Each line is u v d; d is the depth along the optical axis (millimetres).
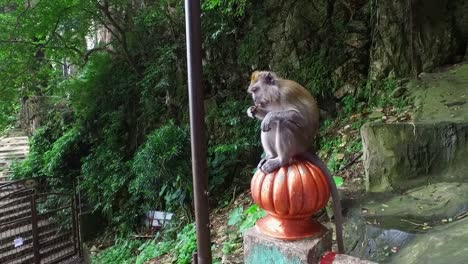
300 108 2291
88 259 9125
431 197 3865
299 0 7578
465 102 5059
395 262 3031
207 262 2344
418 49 6258
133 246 8336
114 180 9688
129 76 10648
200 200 2279
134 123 10414
